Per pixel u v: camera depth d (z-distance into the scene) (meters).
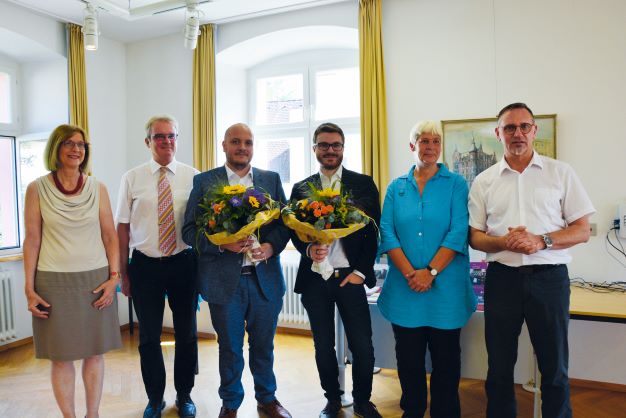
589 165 3.39
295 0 4.11
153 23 4.59
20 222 4.69
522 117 1.98
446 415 2.24
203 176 2.49
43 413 2.85
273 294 2.48
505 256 2.00
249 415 2.71
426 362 2.61
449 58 3.80
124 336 4.59
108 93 4.96
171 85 4.95
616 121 3.32
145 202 2.52
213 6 4.22
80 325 2.18
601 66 3.35
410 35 3.93
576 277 3.41
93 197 2.26
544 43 3.50
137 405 2.93
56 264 2.14
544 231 1.98
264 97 5.18
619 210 3.23
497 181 2.09
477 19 3.70
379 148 4.02
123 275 2.58
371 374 2.48
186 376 2.69
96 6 3.65
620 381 3.20
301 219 2.21
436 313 2.19
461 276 2.21
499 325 2.00
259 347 2.52
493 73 3.66
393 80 4.00
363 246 2.42
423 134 2.23
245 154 2.44
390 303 2.32
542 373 1.99
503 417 2.00
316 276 2.46
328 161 2.43
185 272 2.57
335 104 4.82
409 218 2.25
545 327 1.94
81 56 4.53
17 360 3.88
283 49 4.85
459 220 2.18
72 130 2.20
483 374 2.48
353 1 4.15
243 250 2.29
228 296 2.37
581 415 2.85
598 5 3.35
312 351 4.01
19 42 4.24
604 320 2.25
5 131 4.60
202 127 4.69
